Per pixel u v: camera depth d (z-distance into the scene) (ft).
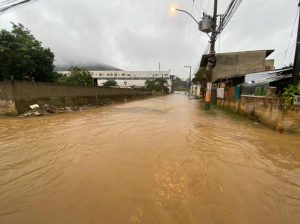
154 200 8.82
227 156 14.57
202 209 8.23
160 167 12.37
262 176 11.45
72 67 97.30
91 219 7.58
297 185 10.47
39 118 32.17
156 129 23.49
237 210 8.20
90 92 58.65
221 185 10.28
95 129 23.35
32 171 11.85
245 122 29.01
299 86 22.89
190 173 11.60
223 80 62.44
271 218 7.73
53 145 16.89
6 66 51.70
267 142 18.34
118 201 8.73
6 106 34.50
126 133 21.34
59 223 7.38
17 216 7.81
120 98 82.74
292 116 21.29
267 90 27.76
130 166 12.48
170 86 280.10
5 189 9.85
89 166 12.48
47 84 41.57
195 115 36.60
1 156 14.34
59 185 10.16
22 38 59.06
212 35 42.52
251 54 66.85
